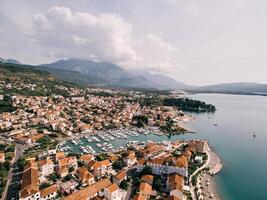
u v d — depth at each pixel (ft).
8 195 381.60
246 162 625.00
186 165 501.15
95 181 451.94
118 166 525.75
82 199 359.25
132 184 438.81
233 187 470.39
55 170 491.72
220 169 561.84
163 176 473.67
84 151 655.35
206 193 426.51
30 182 393.91
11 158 544.62
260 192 456.45
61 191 400.67
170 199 357.61
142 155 610.24
